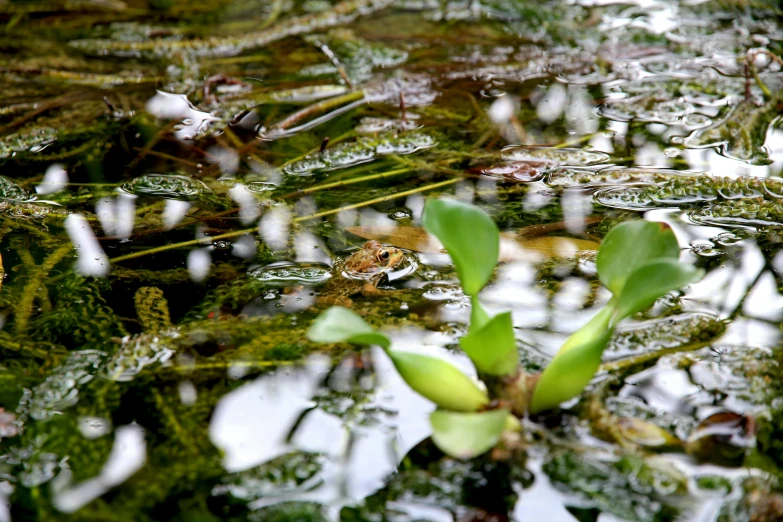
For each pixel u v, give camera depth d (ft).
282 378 2.93
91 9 5.97
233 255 3.28
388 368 2.94
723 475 2.72
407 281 3.18
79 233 3.35
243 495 2.74
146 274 3.21
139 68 4.85
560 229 3.29
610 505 2.70
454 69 4.69
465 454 2.65
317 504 2.72
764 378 2.86
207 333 3.03
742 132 3.67
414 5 5.92
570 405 2.83
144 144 3.88
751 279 3.10
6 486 2.75
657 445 2.77
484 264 2.79
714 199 3.37
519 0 5.85
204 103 4.32
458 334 3.00
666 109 4.05
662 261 2.72
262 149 3.81
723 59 4.69
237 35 5.32
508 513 2.70
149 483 2.75
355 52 5.05
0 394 2.90
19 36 5.37
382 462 2.78
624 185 3.44
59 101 4.35
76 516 2.71
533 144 3.73
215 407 2.87
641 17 5.44
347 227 3.36
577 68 4.67
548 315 3.03
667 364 2.90
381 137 3.83
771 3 5.46
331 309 2.74
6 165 3.67
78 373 2.94
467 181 3.51
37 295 3.14
